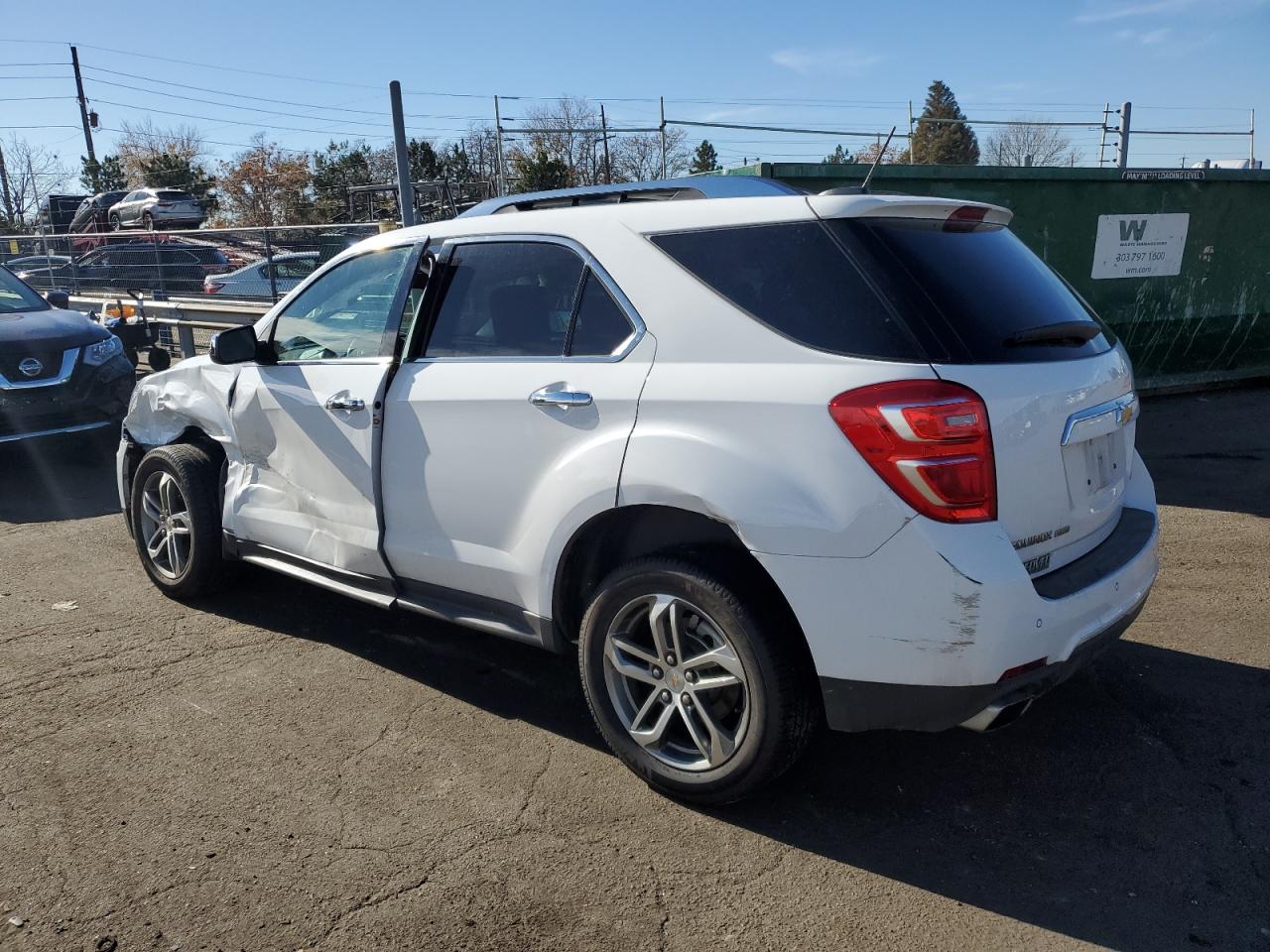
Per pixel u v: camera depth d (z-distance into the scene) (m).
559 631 3.34
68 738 3.56
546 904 2.67
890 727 2.76
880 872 2.81
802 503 2.68
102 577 5.31
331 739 3.56
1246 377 9.80
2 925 2.57
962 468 2.58
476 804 3.14
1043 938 2.54
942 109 85.06
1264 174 9.26
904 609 2.61
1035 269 3.28
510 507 3.36
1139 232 9.00
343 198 55.94
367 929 2.57
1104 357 3.19
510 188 42.69
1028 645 2.64
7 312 8.30
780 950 2.50
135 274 15.48
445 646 4.39
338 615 4.73
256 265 13.37
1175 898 2.68
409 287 3.81
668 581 2.96
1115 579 2.95
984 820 3.05
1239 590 4.85
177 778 3.29
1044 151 52.59
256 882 2.76
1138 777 3.27
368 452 3.78
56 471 8.11
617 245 3.22
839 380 2.68
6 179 55.16
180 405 4.74
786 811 3.10
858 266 2.78
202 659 4.23
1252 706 3.72
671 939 2.54
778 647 2.82
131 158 71.69
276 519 4.28
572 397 3.14
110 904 2.66
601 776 3.31
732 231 3.02
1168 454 7.47
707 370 2.91
